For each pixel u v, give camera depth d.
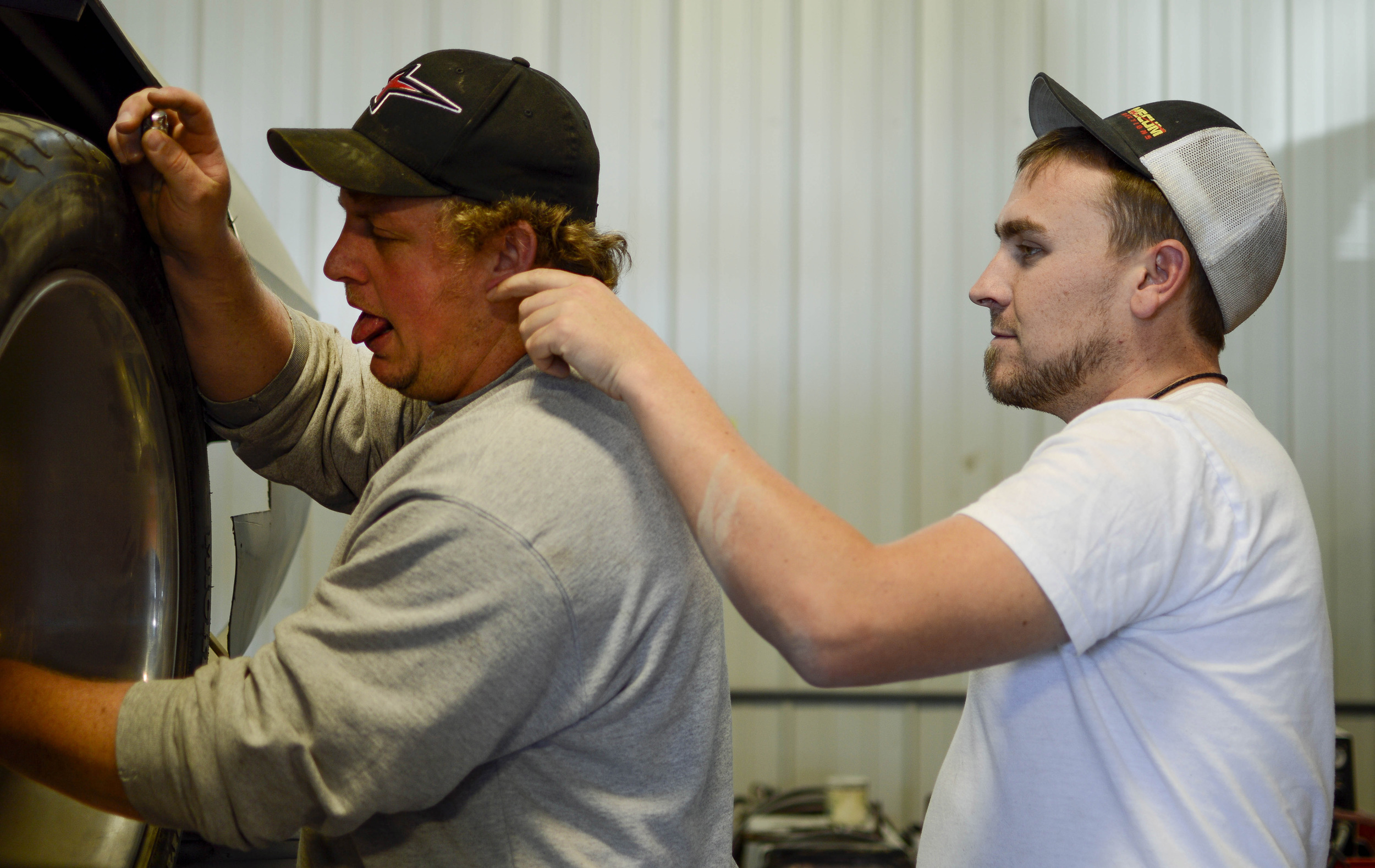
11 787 0.86
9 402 0.84
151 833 0.91
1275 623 0.76
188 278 0.91
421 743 0.68
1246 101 3.11
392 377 0.87
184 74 2.88
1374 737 3.11
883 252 3.09
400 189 0.79
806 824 2.69
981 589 0.67
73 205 0.71
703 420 0.73
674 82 3.06
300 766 0.68
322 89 2.93
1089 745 0.78
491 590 0.69
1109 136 0.85
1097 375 0.88
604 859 0.76
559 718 0.74
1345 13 3.11
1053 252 0.88
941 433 3.09
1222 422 0.80
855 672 0.66
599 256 0.88
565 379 0.83
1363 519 3.13
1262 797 0.74
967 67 3.08
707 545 0.70
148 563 0.90
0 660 0.79
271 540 1.18
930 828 0.90
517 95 0.84
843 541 0.67
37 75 0.80
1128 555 0.70
